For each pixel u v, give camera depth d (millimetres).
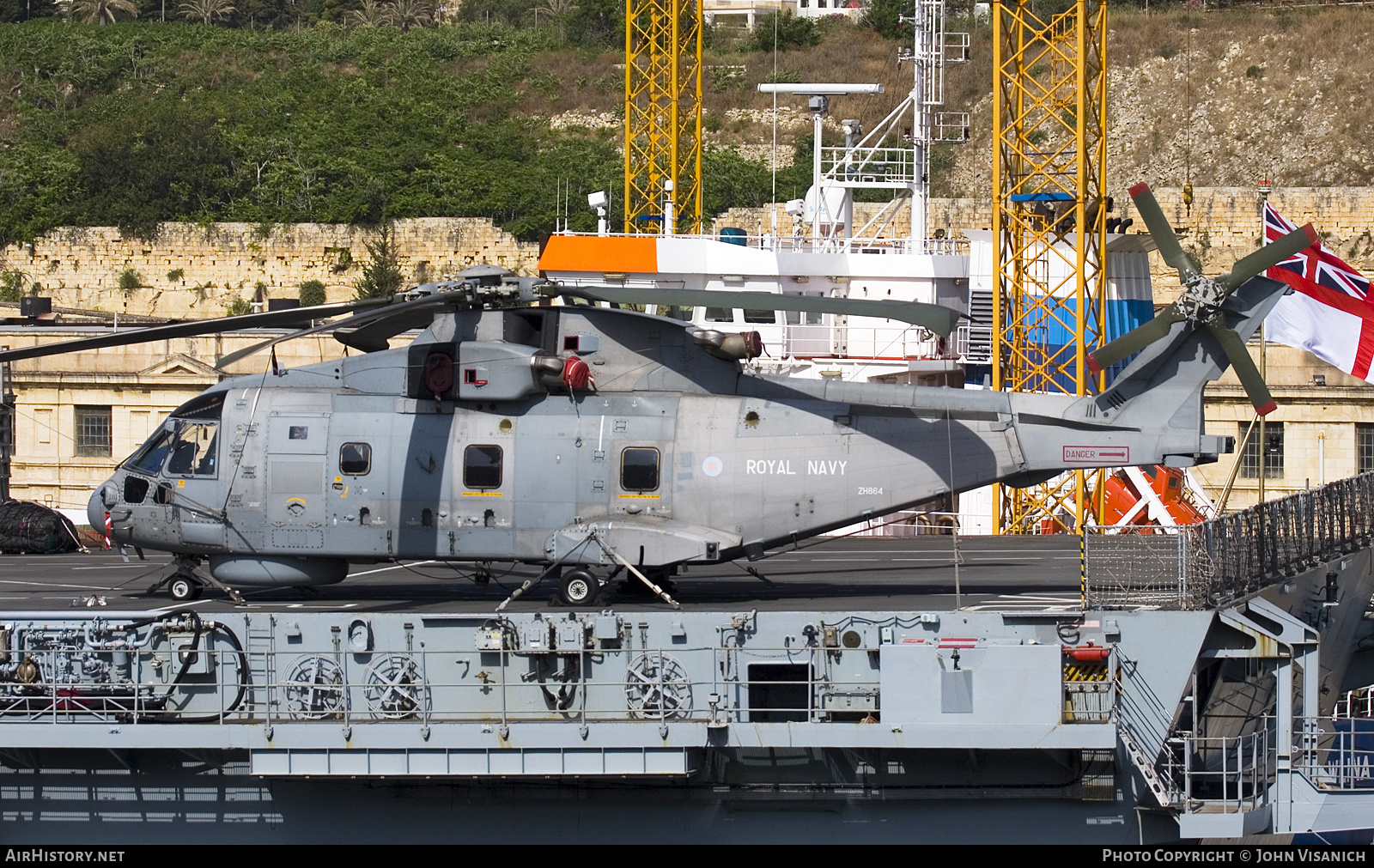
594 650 74938
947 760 75812
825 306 78375
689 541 84250
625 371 89312
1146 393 87000
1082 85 177000
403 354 90500
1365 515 113250
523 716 75625
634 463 86938
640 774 72688
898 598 89875
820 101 182500
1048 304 188500
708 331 88625
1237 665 84375
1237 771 74312
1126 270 191125
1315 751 75688
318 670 76062
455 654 76062
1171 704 72625
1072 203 188000
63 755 78750
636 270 164375
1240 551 82312
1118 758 74812
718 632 74812
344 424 89875
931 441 87125
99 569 121125
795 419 87500
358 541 89500
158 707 77062
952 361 163750
